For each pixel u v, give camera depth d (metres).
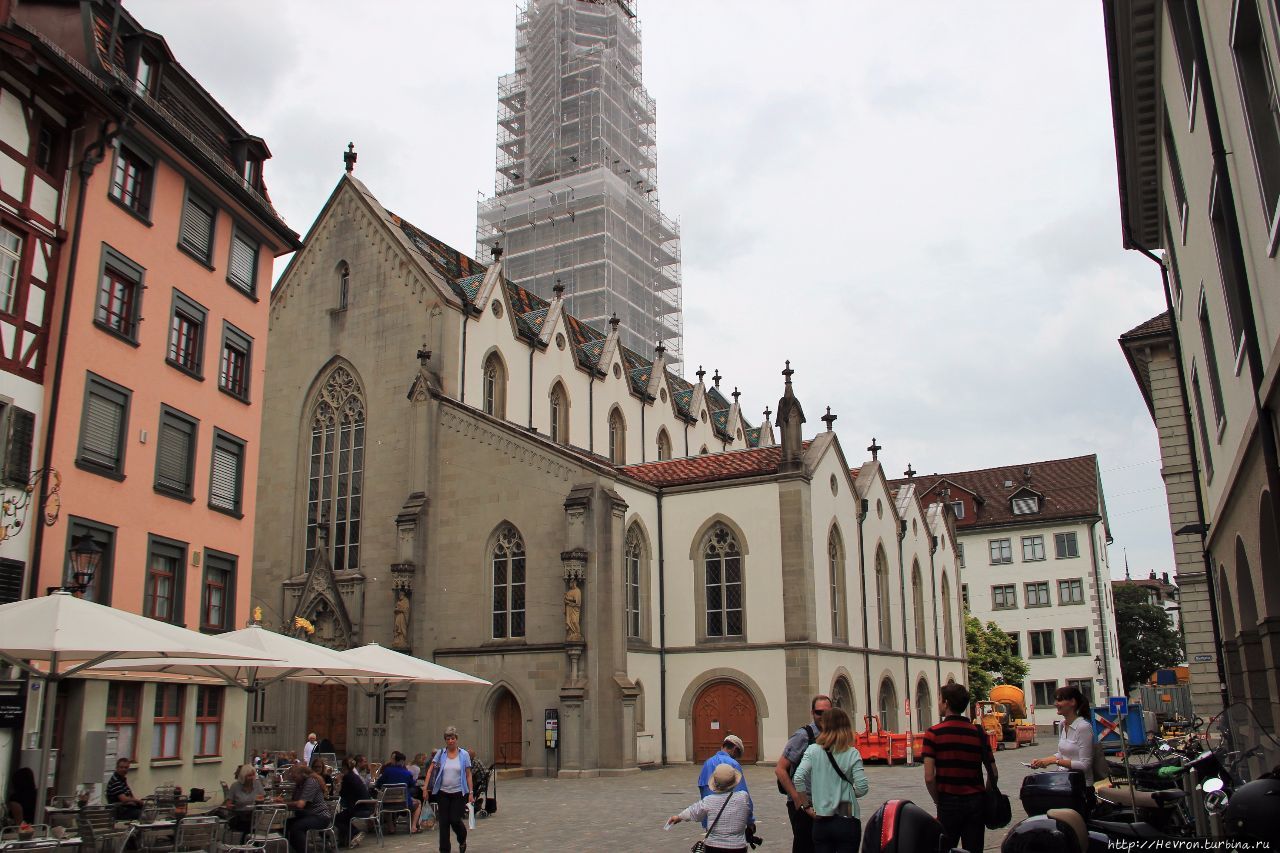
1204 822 13.36
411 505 47.59
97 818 19.28
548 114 96.12
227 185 34.34
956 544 74.06
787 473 47.06
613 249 88.19
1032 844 11.25
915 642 63.03
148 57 31.11
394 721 45.22
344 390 52.66
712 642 47.44
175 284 32.12
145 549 30.00
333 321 53.41
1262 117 14.60
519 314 62.47
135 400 29.97
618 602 43.28
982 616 97.56
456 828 20.28
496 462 46.88
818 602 47.56
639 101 100.31
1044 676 94.12
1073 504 96.75
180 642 18.94
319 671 29.50
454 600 46.41
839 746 12.98
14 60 25.44
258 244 37.16
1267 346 15.65
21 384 25.81
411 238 56.25
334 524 51.06
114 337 29.17
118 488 29.00
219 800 32.09
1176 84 21.75
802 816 14.02
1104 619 94.00
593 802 32.03
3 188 25.34
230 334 35.22
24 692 24.41
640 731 45.78
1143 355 40.12
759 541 47.22
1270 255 14.70
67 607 18.20
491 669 44.66
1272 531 18.58
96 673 25.50
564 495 44.88
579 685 42.22
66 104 27.56
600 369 63.97
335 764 33.91
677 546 49.09
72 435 27.25
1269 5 13.02
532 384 56.50
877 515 58.19
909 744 44.53
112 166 29.47
